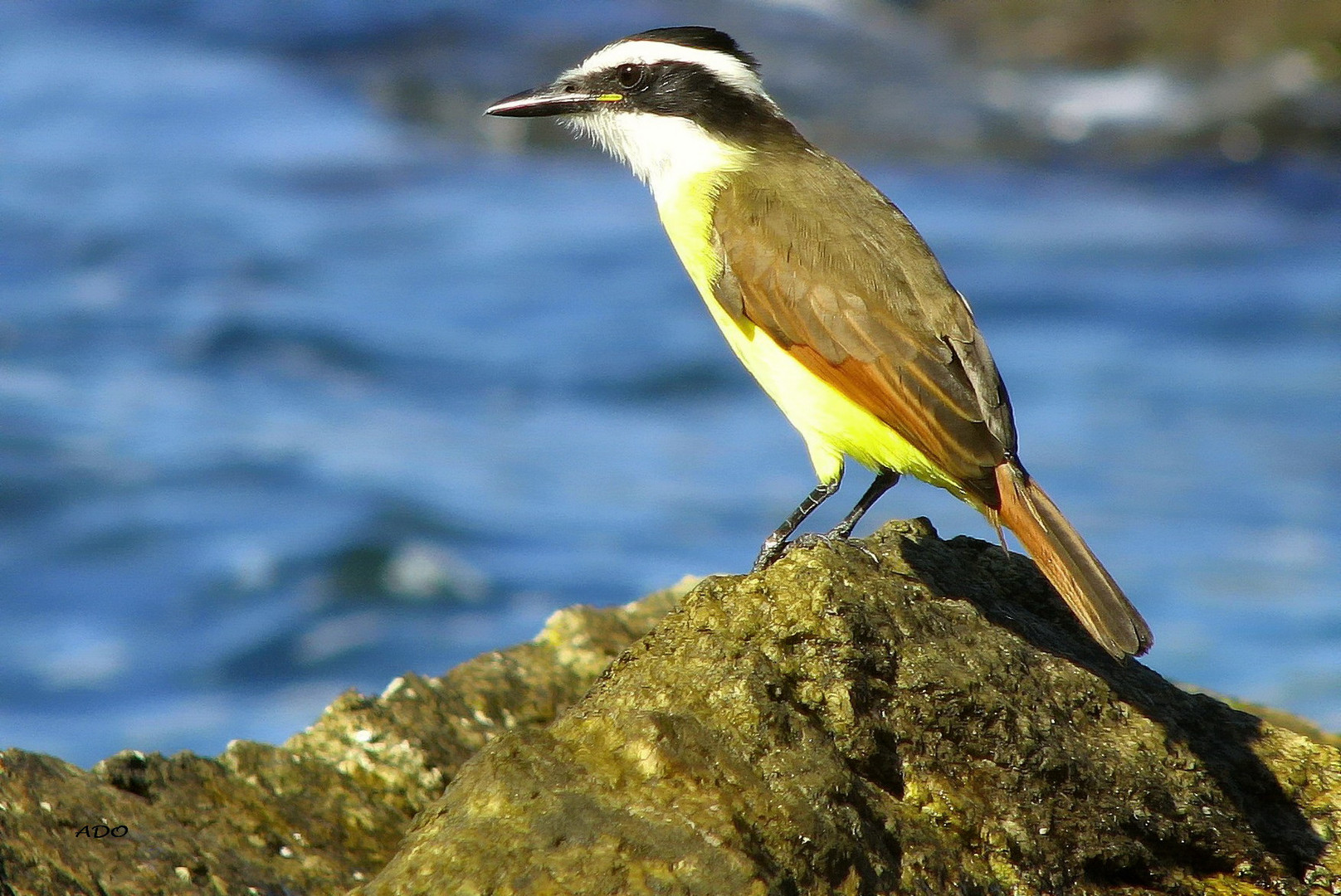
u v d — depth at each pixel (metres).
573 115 9.96
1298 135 34.66
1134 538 18.84
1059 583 7.47
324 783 8.72
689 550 18.72
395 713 9.19
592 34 38.53
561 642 10.25
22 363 23.09
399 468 20.48
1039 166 34.62
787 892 6.25
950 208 31.98
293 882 7.96
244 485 19.80
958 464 7.93
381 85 36.25
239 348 24.00
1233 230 31.02
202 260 27.12
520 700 9.72
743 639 7.04
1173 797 7.30
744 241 8.84
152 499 19.42
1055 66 37.56
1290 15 36.81
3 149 31.81
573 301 26.31
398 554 18.28
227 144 33.25
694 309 26.00
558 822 6.27
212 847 7.92
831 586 7.17
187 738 14.97
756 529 19.33
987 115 35.94
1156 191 33.47
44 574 17.70
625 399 23.19
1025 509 7.71
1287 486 20.38
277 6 39.59
